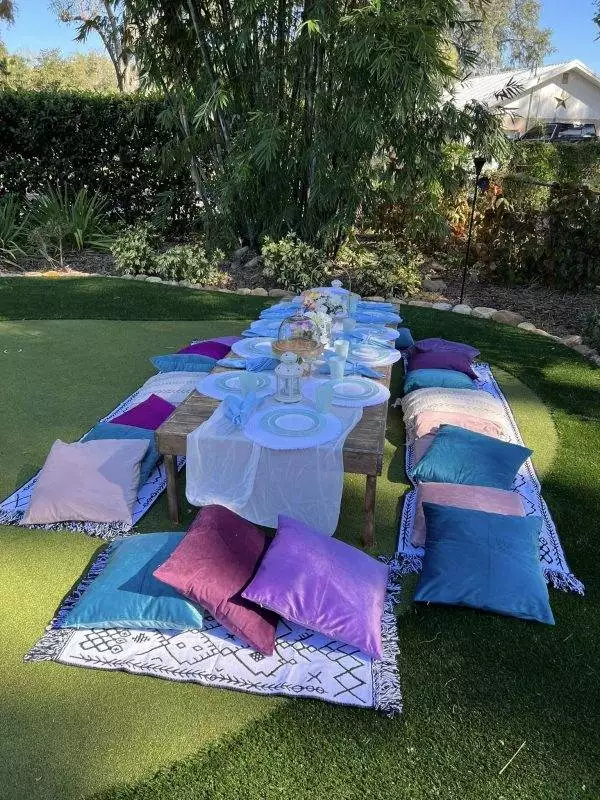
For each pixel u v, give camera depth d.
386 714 1.82
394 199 7.30
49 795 1.60
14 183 9.15
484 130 6.81
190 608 2.06
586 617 2.23
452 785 1.63
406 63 5.67
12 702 1.85
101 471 2.80
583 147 9.98
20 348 4.93
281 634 2.07
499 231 7.18
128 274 7.46
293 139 6.87
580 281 6.87
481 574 2.25
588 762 1.70
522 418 3.86
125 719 1.80
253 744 1.73
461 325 5.74
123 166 9.17
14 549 2.54
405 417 3.57
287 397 2.76
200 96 7.14
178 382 3.79
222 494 2.53
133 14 6.87
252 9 5.98
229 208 7.46
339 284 4.48
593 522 2.80
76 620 2.08
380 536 2.69
